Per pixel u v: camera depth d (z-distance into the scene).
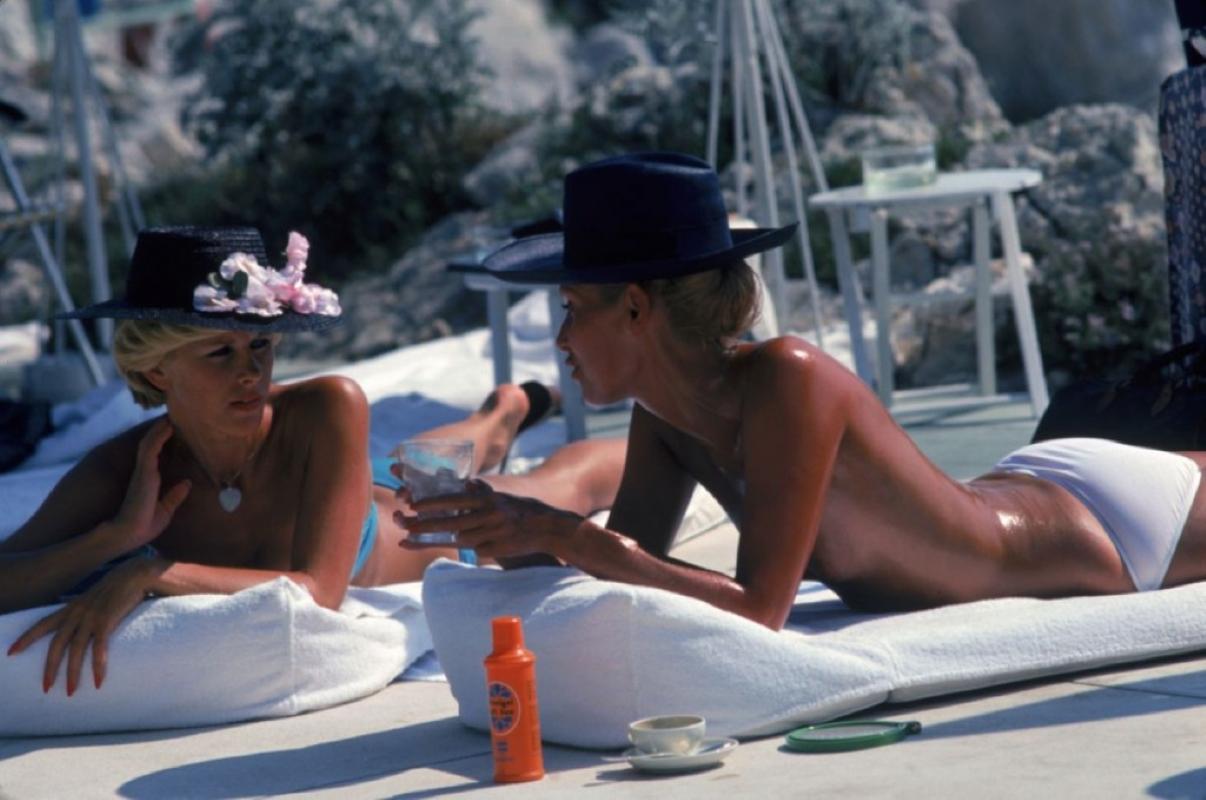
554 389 7.48
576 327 4.24
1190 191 6.17
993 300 11.51
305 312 4.80
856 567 4.52
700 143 17.83
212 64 21.73
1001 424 9.43
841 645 4.10
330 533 4.91
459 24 21.25
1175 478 4.91
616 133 18.59
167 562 4.75
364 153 20.50
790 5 18.36
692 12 18.58
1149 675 4.31
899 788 3.46
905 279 13.16
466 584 4.35
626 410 11.06
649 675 3.96
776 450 4.13
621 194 4.12
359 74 20.70
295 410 5.02
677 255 4.12
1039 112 19.23
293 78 20.98
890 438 4.34
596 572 4.14
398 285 17.12
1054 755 3.62
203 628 4.63
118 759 4.37
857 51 17.97
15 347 17.19
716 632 3.97
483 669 4.23
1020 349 11.35
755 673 3.99
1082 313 11.33
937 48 18.41
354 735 4.42
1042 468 4.98
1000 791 3.38
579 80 25.64
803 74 17.92
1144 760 3.52
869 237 14.10
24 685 4.64
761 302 4.30
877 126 16.69
